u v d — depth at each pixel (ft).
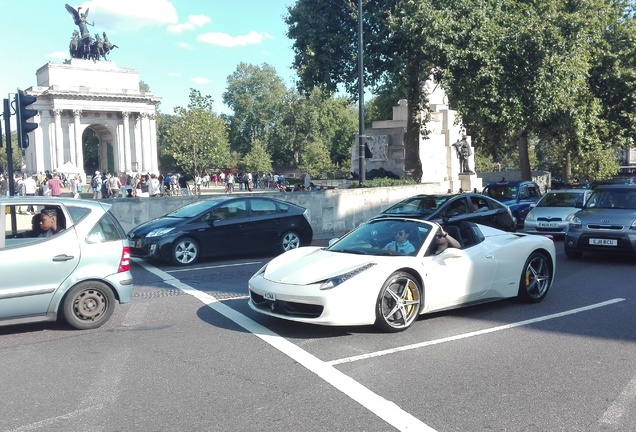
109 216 25.25
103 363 19.77
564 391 16.83
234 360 19.89
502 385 17.31
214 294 31.35
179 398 16.55
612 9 98.12
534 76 74.69
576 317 25.67
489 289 26.48
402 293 23.17
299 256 25.94
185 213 44.91
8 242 23.00
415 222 26.22
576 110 86.84
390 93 96.02
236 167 269.64
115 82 242.17
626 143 106.63
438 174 117.19
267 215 47.01
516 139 103.14
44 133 232.53
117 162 247.70
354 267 22.84
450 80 75.51
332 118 309.83
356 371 18.65
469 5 74.95
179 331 23.76
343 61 87.04
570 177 146.72
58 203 24.30
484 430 14.28
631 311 26.73
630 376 18.06
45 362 20.01
